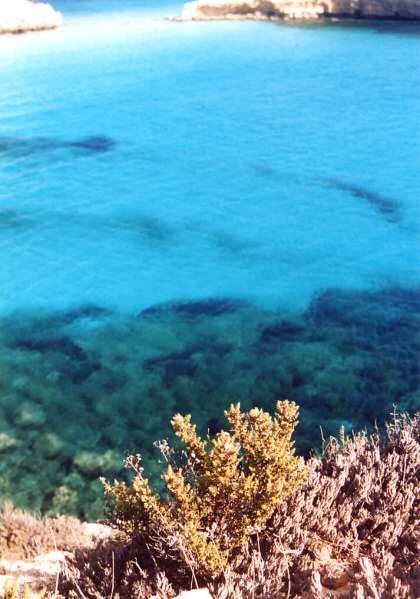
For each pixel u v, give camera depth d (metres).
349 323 18.86
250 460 4.10
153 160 37.22
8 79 53.88
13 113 45.47
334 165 35.47
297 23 74.75
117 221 29.19
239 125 42.56
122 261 24.94
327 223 28.70
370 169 34.59
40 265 24.50
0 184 33.66
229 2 80.19
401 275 23.20
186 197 32.16
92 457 12.17
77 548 4.76
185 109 46.09
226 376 15.43
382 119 41.66
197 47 64.69
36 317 19.66
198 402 14.31
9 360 16.28
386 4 70.44
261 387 14.92
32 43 69.56
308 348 16.95
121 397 14.44
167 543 3.74
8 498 10.91
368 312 19.73
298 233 27.78
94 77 54.75
